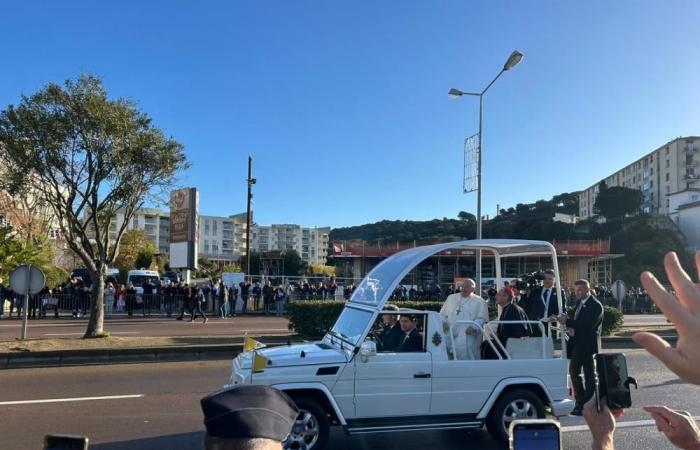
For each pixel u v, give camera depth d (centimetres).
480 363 638
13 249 2223
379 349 630
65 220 1355
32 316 2208
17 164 1216
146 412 776
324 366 596
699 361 117
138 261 6462
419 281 3888
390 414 610
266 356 616
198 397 872
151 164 1302
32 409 790
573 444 650
